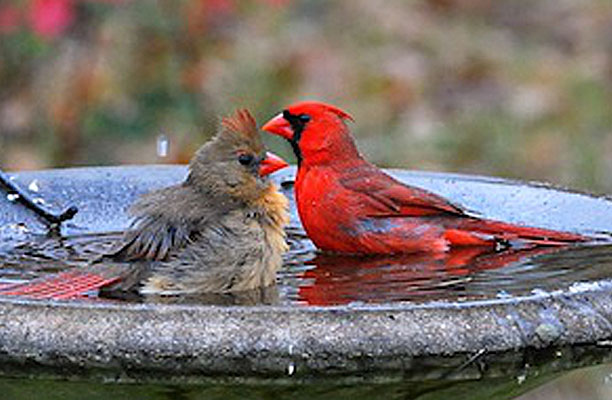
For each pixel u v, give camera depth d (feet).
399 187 26.91
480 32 71.05
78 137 45.27
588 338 18.63
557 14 75.46
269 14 55.26
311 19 68.08
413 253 26.68
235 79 46.73
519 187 29.09
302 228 29.45
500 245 26.43
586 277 21.88
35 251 26.03
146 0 44.47
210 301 21.72
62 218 27.81
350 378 17.69
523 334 18.15
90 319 17.48
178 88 44.57
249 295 22.44
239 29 51.37
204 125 44.62
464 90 61.93
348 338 17.46
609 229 26.63
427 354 17.62
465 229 26.55
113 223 28.55
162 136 36.11
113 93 44.98
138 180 29.91
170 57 44.86
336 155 27.25
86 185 29.55
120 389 18.49
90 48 45.37
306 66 60.08
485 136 55.62
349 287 22.57
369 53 64.80
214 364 17.34
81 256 25.58
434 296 20.83
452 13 73.87
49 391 18.83
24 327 17.49
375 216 26.78
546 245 25.95
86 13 45.06
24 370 17.65
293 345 17.33
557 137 56.29
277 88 50.19
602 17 74.54
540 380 20.84
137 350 17.28
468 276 22.88
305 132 27.27
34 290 21.30
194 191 23.75
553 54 68.74
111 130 44.73
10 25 45.16
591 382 43.06
